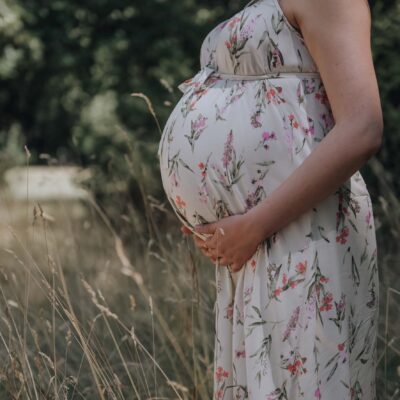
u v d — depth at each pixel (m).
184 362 2.78
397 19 4.50
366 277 1.91
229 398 1.99
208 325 3.30
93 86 6.70
